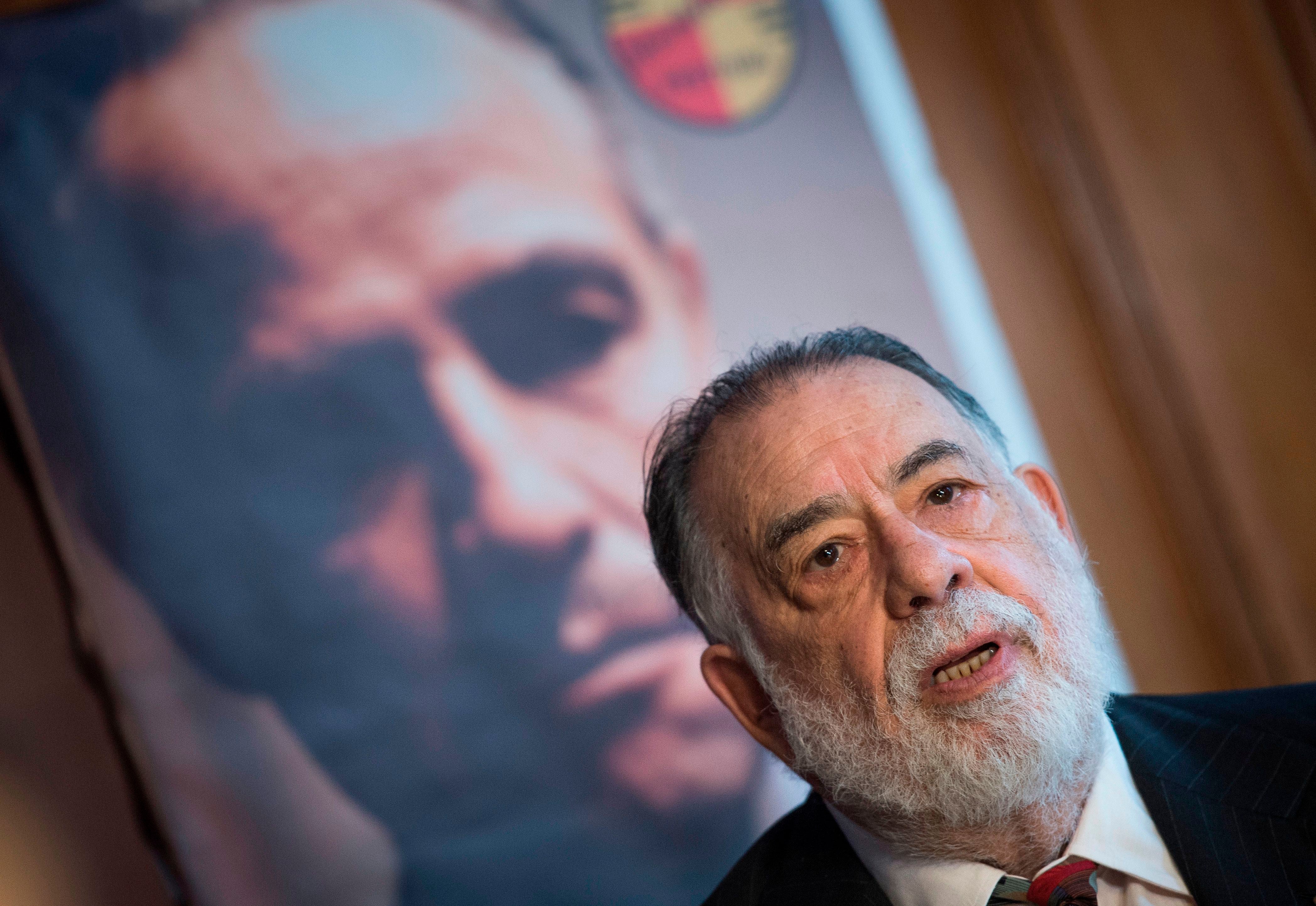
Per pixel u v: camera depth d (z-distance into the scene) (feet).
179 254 8.59
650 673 8.70
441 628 8.55
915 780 3.80
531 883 8.34
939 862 4.00
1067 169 9.66
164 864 8.42
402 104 8.96
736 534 4.24
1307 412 9.34
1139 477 9.53
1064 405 9.57
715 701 8.72
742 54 9.46
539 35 9.21
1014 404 9.57
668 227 9.17
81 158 8.55
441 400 8.77
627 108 9.27
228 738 8.30
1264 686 9.17
